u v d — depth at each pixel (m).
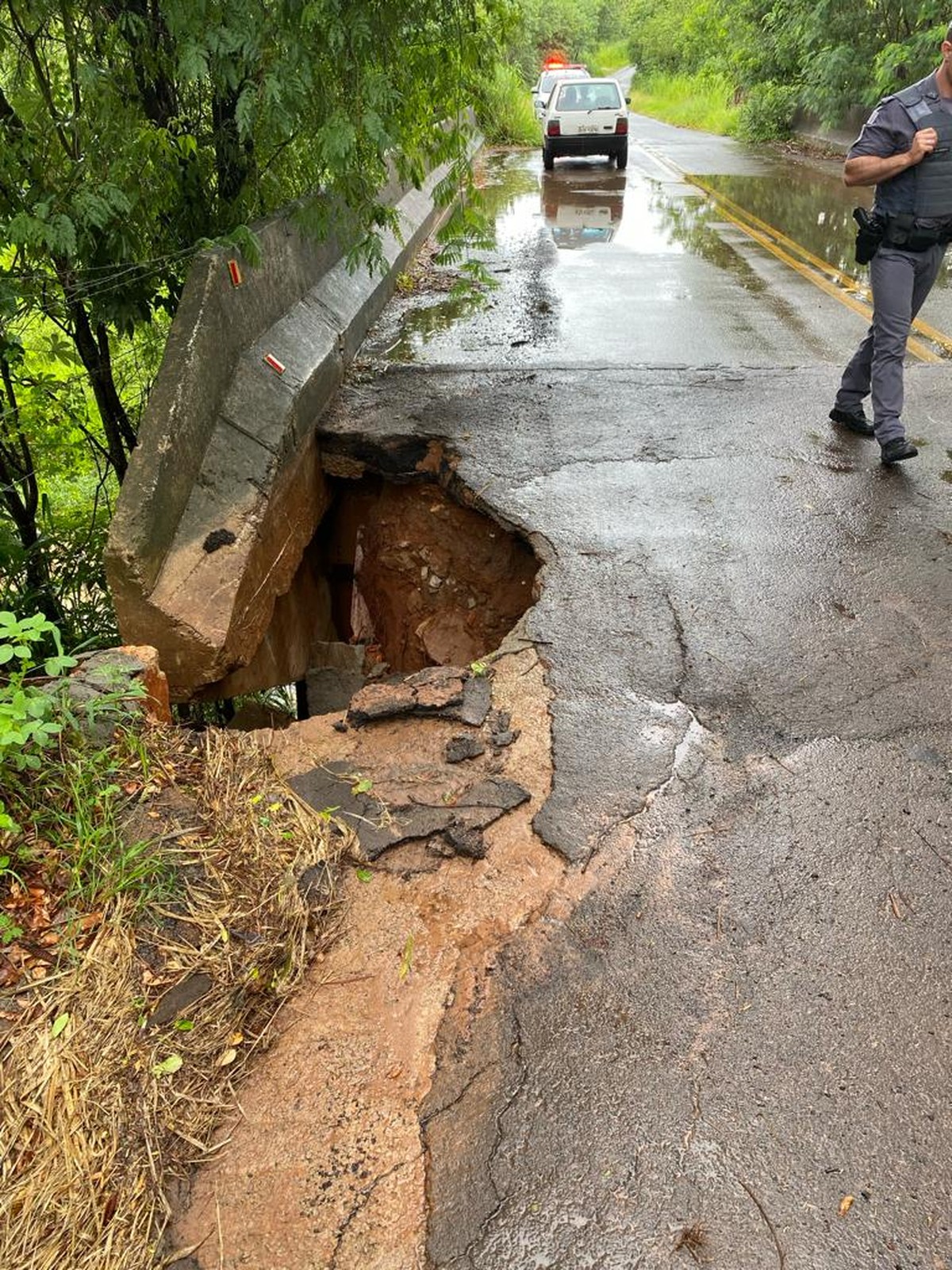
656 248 11.98
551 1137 2.16
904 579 4.50
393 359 7.52
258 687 5.11
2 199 4.94
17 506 6.11
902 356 5.42
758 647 3.99
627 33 62.66
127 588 4.02
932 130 4.86
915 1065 2.33
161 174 5.22
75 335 5.91
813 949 2.64
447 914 2.71
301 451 5.70
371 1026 2.39
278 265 6.11
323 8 4.61
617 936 2.66
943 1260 1.95
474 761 3.31
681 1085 2.27
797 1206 2.04
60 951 2.43
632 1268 1.92
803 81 22.39
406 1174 2.08
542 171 19.06
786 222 13.53
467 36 5.64
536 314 8.96
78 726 2.97
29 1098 2.11
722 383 6.99
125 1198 2.01
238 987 2.41
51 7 4.79
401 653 6.33
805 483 5.43
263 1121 2.18
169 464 4.28
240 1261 1.93
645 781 3.23
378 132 4.97
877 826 3.07
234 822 2.89
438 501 6.07
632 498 5.25
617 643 4.01
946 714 3.60
